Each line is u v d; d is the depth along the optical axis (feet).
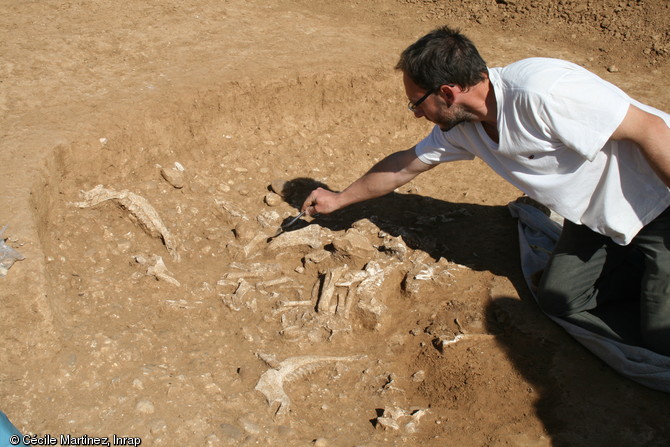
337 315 11.16
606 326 10.75
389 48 18.53
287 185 14.46
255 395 9.45
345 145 16.60
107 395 8.77
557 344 10.71
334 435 9.18
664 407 9.59
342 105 17.31
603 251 10.50
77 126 13.07
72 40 16.71
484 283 12.00
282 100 16.47
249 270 11.95
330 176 15.40
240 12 20.10
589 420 9.42
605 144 8.95
